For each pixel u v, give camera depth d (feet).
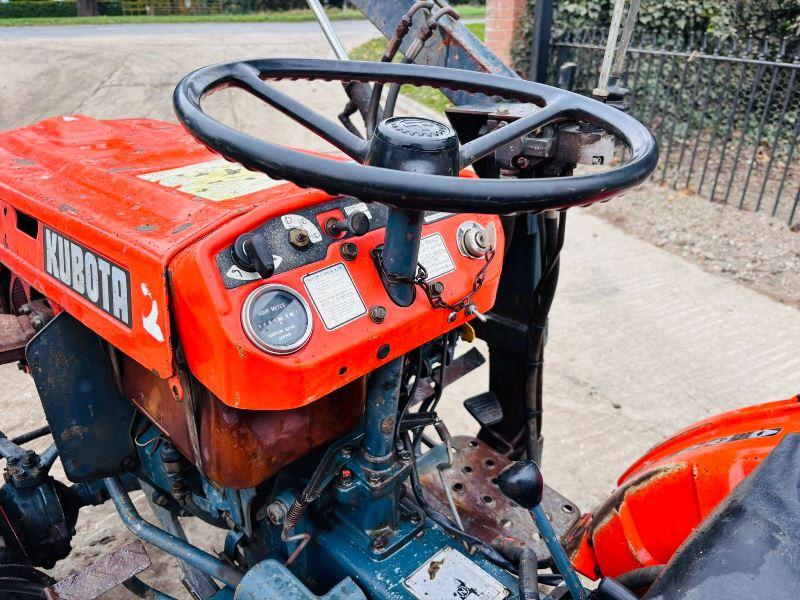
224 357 3.63
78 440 5.12
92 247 4.39
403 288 4.23
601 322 13.32
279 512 4.67
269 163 3.02
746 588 2.84
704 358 12.17
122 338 4.27
